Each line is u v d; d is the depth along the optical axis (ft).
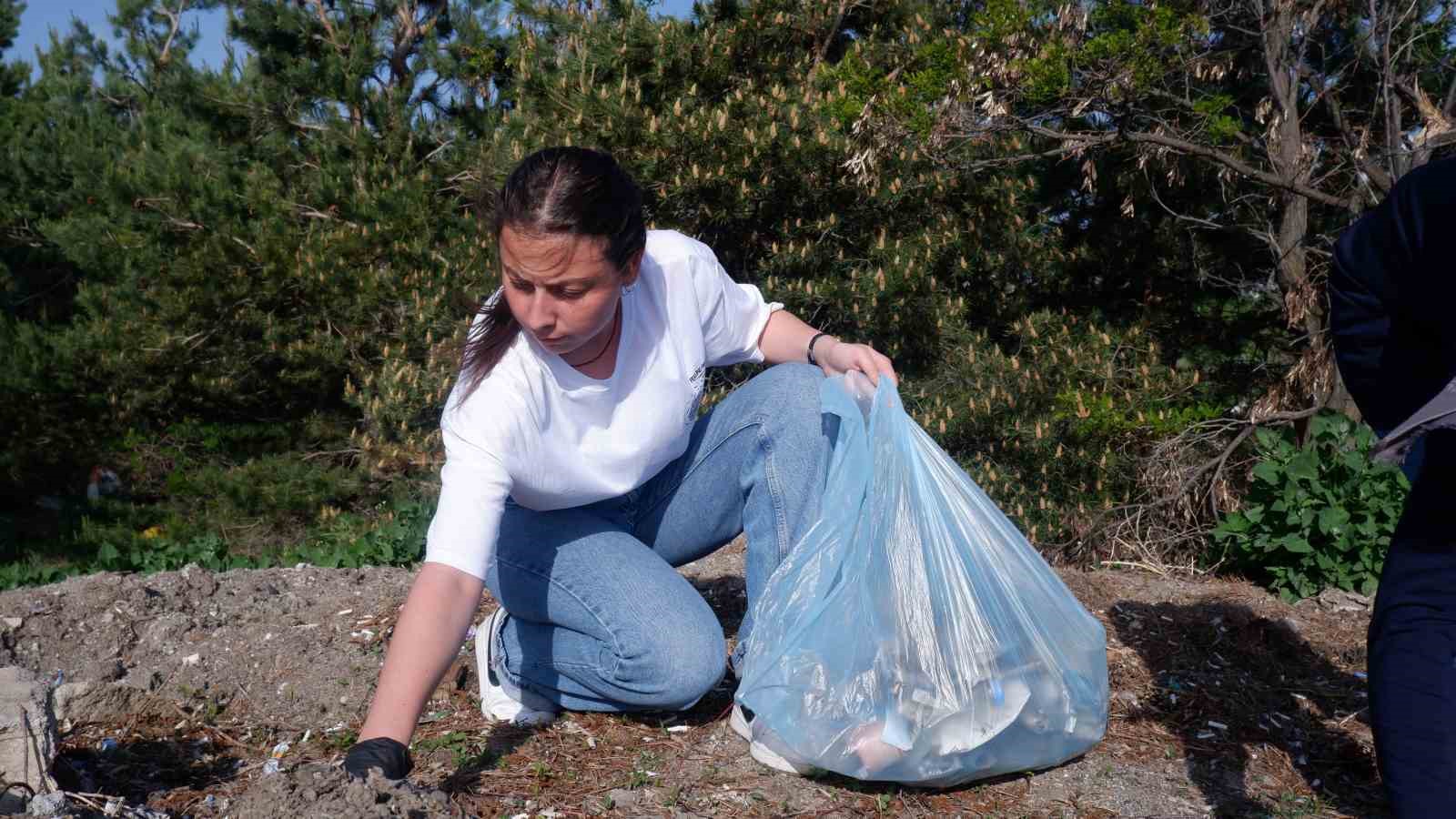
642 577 7.29
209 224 33.60
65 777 6.55
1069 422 21.01
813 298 23.26
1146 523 19.57
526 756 7.41
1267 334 26.84
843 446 7.46
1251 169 20.83
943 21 29.55
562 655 7.64
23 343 36.35
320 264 30.99
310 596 11.25
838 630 6.92
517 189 5.65
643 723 8.00
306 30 36.27
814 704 6.86
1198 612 11.30
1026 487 21.48
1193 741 8.22
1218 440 20.68
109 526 32.89
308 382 34.09
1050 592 7.30
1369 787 7.54
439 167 33.60
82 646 9.64
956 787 7.22
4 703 5.98
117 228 34.91
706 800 6.86
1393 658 4.64
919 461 7.16
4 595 10.41
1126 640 10.44
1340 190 22.90
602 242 5.70
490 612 10.60
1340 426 14.47
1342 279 4.87
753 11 27.32
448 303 28.89
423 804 5.55
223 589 11.16
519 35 30.04
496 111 34.35
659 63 26.43
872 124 21.68
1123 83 19.51
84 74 47.37
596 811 6.70
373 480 30.37
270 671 9.12
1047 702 7.08
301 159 35.78
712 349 7.77
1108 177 26.86
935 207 24.95
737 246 25.50
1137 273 27.73
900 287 22.89
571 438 6.83
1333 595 12.89
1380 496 13.16
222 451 35.88
